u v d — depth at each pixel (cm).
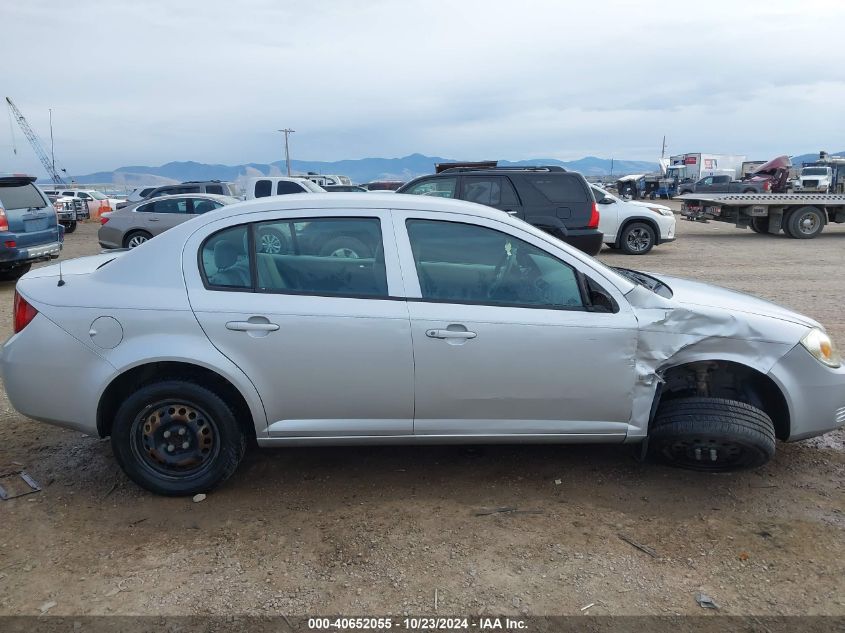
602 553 320
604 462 416
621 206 1472
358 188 2452
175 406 360
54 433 462
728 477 396
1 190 1043
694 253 1488
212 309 348
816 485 386
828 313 814
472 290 360
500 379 353
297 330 346
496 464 414
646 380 359
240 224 362
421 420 360
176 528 342
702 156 4688
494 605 282
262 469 408
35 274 387
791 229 1820
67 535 336
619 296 358
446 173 1081
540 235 366
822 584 296
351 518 351
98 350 351
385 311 348
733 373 388
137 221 1469
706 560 314
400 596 288
